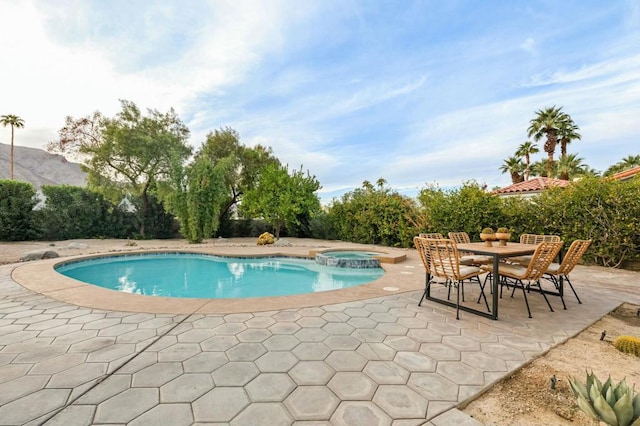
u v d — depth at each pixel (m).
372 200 13.48
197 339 2.74
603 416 1.27
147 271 8.28
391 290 4.73
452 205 10.06
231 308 3.69
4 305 3.77
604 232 7.16
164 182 15.91
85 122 15.76
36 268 6.25
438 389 1.98
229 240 16.14
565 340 2.84
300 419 1.67
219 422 1.63
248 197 16.62
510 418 1.73
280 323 3.18
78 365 2.24
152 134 16.17
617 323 3.38
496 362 2.38
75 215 14.07
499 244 4.21
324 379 2.09
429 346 2.66
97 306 3.74
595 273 6.54
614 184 7.12
